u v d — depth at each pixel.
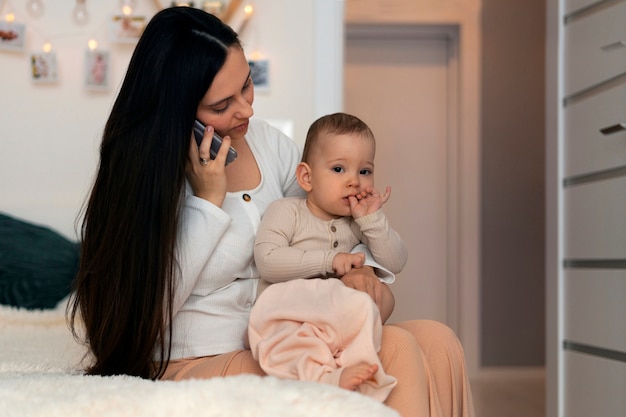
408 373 1.19
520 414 3.34
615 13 2.30
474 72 4.18
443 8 4.16
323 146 1.47
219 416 0.94
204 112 1.40
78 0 2.76
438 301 4.29
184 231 1.38
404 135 4.29
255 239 1.47
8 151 2.73
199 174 1.41
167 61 1.34
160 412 0.96
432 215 4.29
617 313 2.27
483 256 4.26
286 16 2.83
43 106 2.74
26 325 2.21
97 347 1.39
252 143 1.64
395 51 4.28
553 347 2.61
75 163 2.75
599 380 2.36
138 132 1.35
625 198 2.23
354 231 1.51
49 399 1.01
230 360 1.29
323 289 1.26
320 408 0.96
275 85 2.82
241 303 1.46
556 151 2.60
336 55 2.84
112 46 2.77
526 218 4.28
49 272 2.38
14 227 2.47
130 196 1.34
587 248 2.44
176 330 1.42
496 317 4.26
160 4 2.74
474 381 4.18
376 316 1.19
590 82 2.43
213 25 1.39
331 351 1.21
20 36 2.71
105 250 1.36
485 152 4.26
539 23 4.25
